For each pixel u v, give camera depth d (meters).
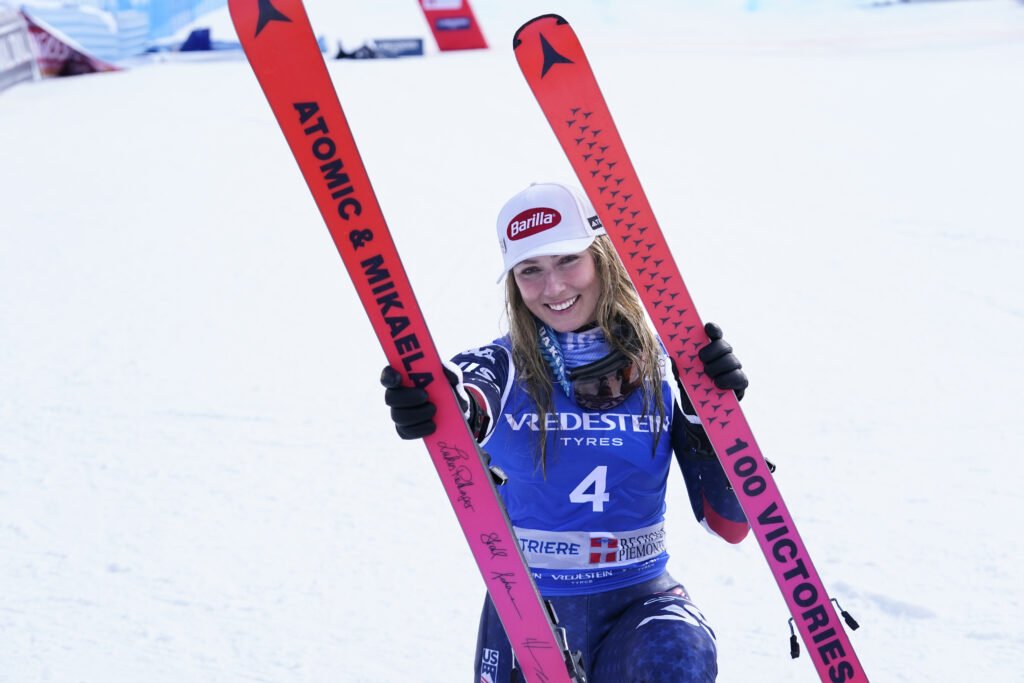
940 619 14.12
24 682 13.90
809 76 73.12
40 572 16.98
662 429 8.81
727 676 13.20
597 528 8.86
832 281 30.77
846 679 9.13
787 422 21.19
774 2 127.25
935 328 26.42
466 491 8.47
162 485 20.11
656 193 43.19
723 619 14.62
